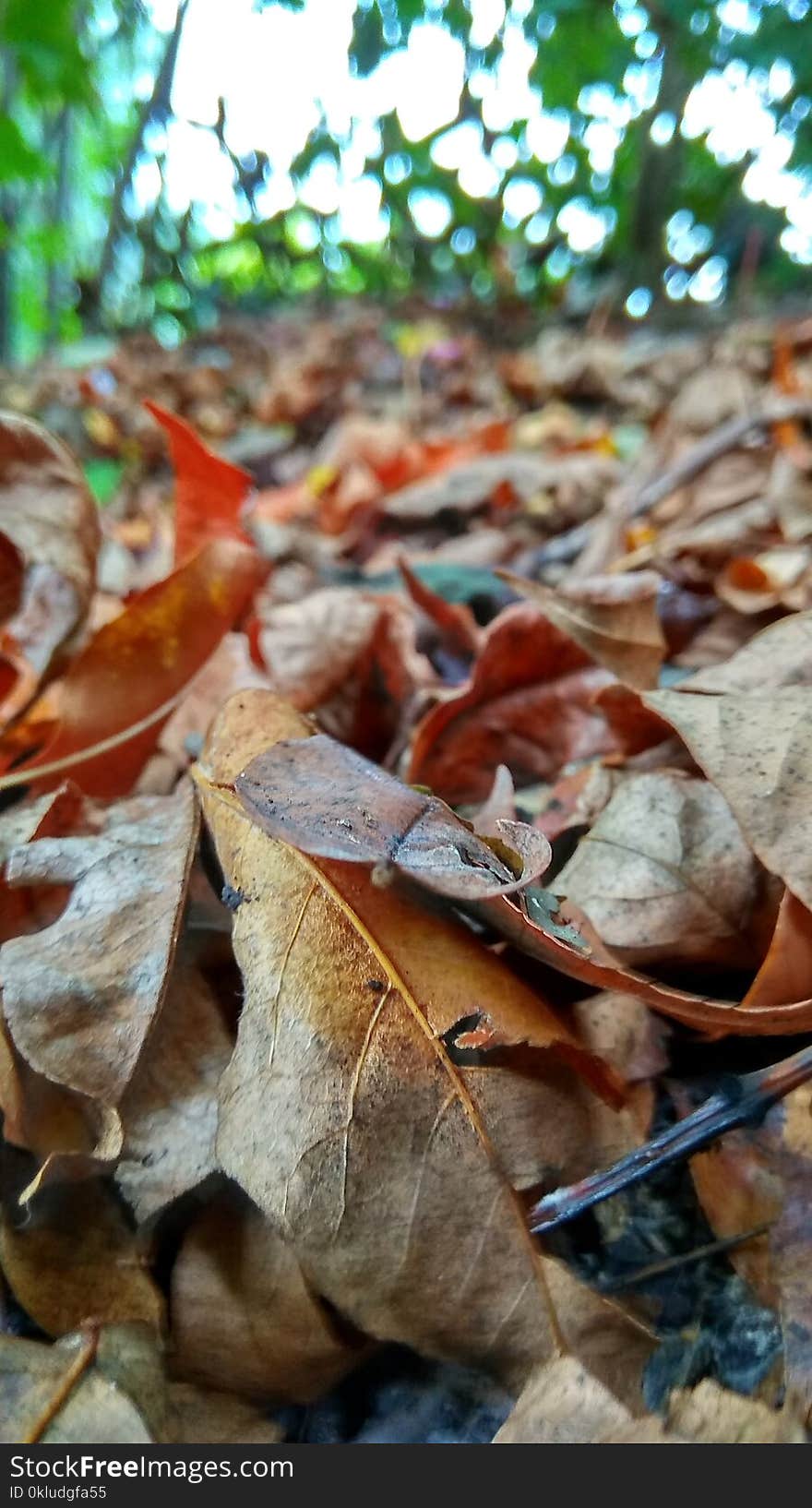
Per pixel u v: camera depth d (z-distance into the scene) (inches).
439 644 12.4
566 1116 5.0
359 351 45.4
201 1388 4.7
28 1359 4.6
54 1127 5.1
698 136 48.3
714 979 6.1
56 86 39.6
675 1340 4.7
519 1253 4.6
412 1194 4.7
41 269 56.1
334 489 24.2
